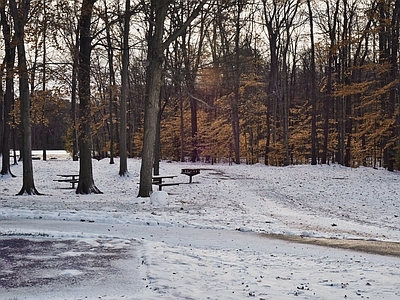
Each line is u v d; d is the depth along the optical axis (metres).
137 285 6.38
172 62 25.83
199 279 6.79
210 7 17.69
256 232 11.32
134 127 49.91
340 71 37.34
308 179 24.59
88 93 18.47
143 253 8.22
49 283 6.42
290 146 42.91
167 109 45.22
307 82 45.97
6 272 6.96
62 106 19.52
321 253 9.16
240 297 5.95
